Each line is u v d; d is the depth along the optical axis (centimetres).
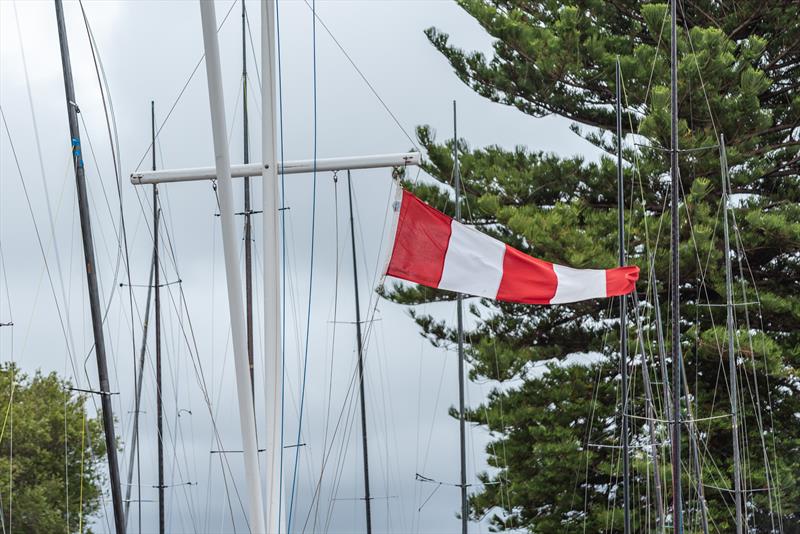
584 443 3888
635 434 3816
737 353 3584
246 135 3250
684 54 3781
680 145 3706
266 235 1653
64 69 1897
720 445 3944
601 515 3781
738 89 3859
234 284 1551
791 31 3997
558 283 2114
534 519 4019
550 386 3984
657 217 3934
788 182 4066
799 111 4022
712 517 3603
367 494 3662
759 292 3856
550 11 4188
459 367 3406
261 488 1633
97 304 1858
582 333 4094
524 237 3756
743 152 3875
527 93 4141
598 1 4147
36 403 4972
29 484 4884
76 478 5006
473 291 2091
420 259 2061
